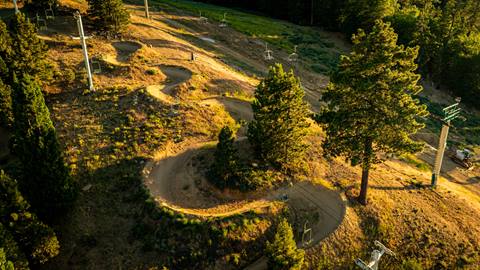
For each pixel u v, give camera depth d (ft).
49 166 96.53
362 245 105.91
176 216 101.76
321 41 274.16
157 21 241.14
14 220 89.51
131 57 176.86
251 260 99.30
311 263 99.91
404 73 102.58
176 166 120.67
